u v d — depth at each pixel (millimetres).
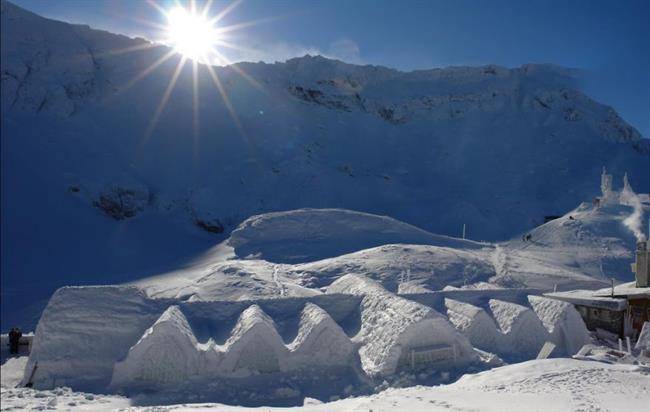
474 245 49344
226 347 13352
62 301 13703
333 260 36375
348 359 14125
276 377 13320
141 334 13812
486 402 9172
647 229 49312
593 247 46500
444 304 17875
